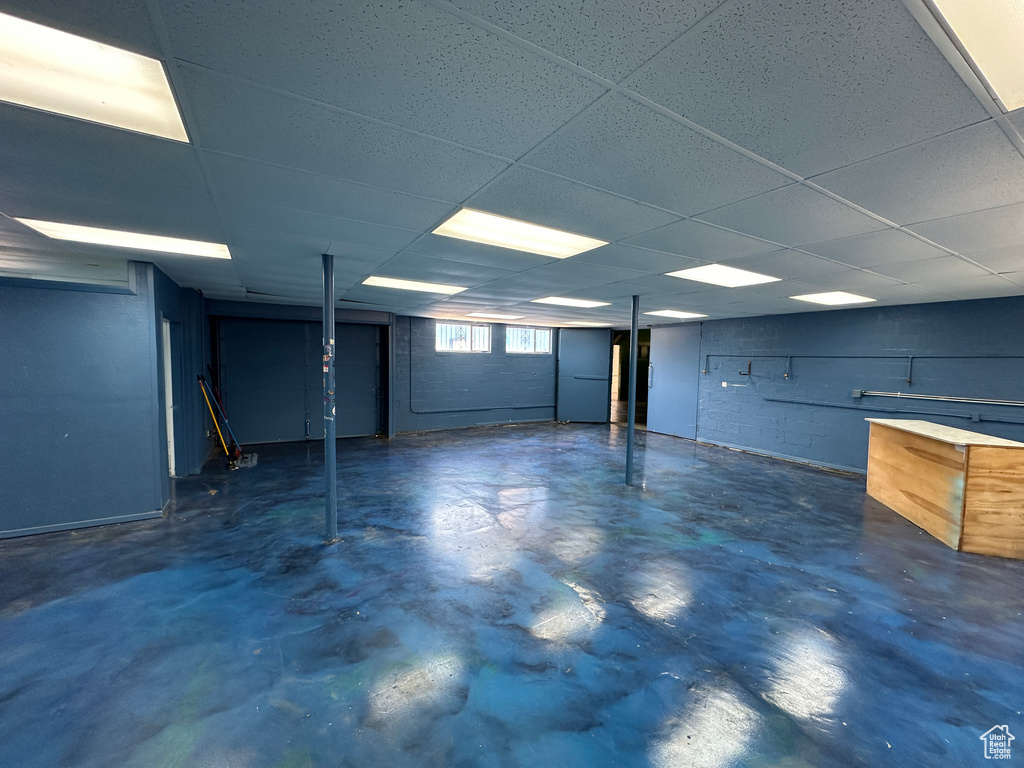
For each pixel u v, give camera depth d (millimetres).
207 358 6641
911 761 1689
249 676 2070
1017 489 3455
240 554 3340
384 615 2578
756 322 7449
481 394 9875
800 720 1880
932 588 2994
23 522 3592
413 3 988
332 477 3568
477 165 1879
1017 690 2070
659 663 2217
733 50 1126
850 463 6195
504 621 2543
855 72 1203
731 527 4062
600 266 3826
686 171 1886
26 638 2320
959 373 5219
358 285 5137
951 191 2020
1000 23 1003
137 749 1678
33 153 1784
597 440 8445
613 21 1037
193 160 1853
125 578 2957
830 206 2250
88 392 3773
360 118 1508
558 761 1662
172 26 1065
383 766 1628
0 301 3475
